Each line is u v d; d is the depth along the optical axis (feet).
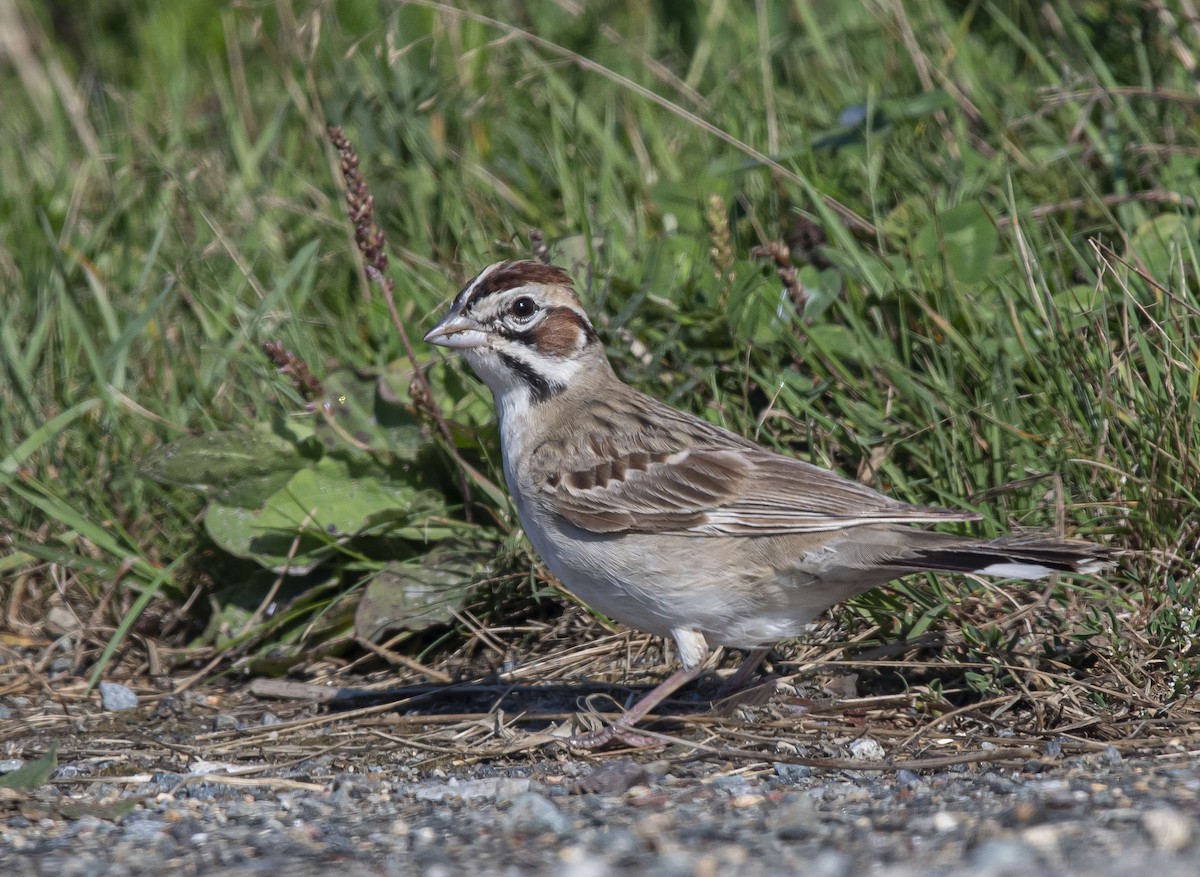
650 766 26.45
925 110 40.55
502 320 30.32
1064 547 26.11
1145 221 37.63
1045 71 43.14
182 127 48.21
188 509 35.88
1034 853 20.18
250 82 52.16
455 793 25.63
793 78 47.44
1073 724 26.99
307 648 33.60
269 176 44.86
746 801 24.21
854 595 28.55
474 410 35.27
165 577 33.96
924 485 32.50
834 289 36.32
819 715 28.84
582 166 42.34
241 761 28.60
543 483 29.37
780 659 31.35
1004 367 32.94
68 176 47.16
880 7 45.55
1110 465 30.32
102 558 36.06
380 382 35.24
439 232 41.63
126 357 38.81
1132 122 39.96
